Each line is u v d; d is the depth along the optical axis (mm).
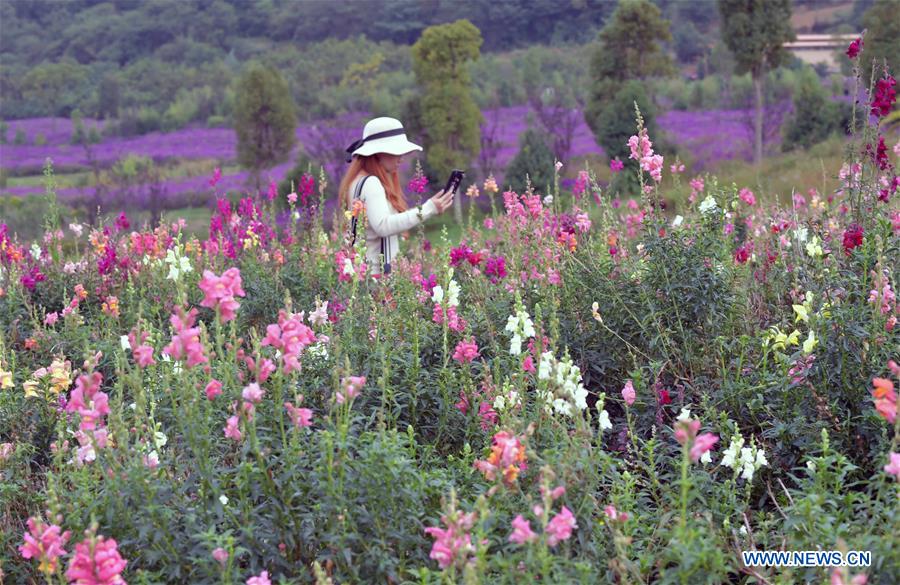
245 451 3270
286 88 34312
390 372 4156
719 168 28109
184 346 3199
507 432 3285
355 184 6156
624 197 16750
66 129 68438
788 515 3535
